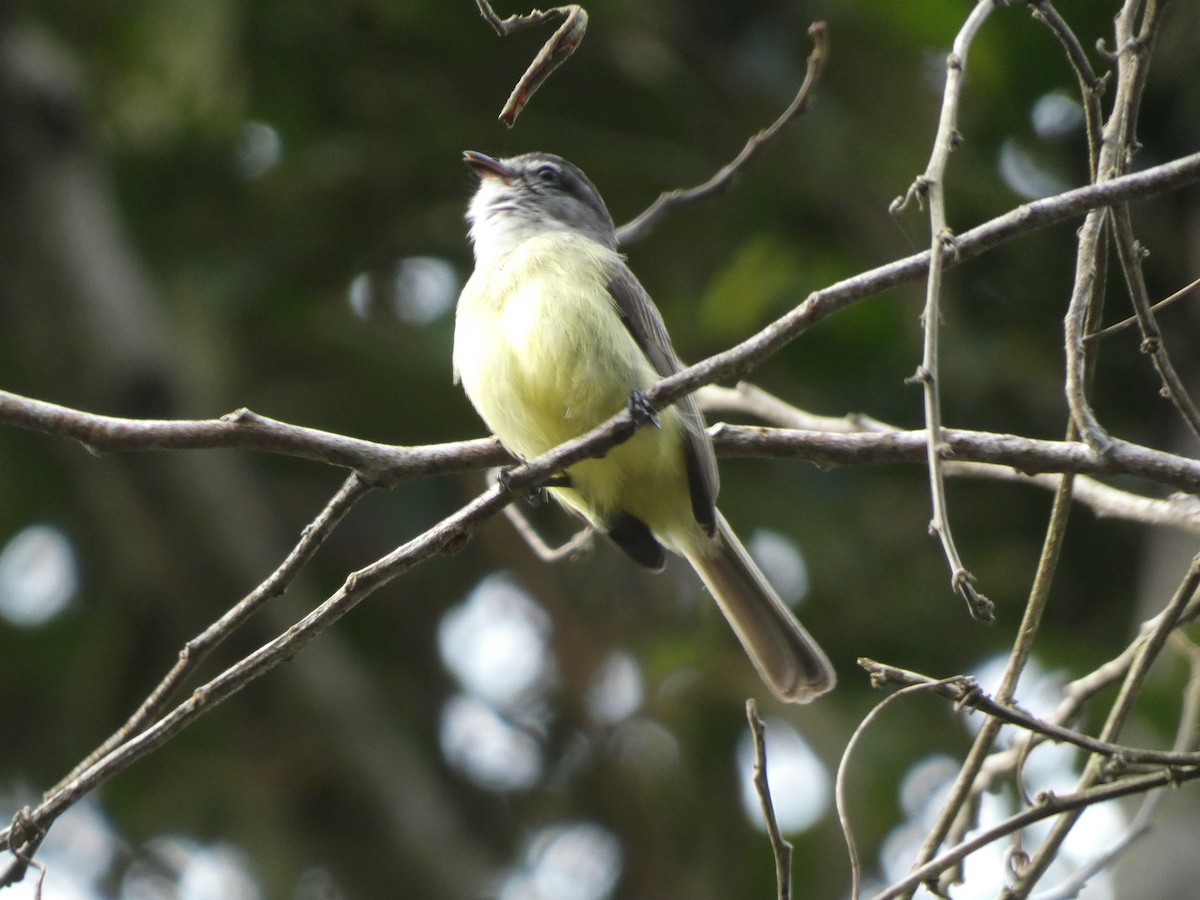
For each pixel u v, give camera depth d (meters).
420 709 13.62
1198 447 10.05
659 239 12.32
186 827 12.84
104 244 12.69
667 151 12.30
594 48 12.09
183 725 5.69
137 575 12.83
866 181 12.10
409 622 13.49
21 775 12.95
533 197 9.22
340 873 12.60
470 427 12.44
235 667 5.74
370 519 13.19
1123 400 11.91
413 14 12.20
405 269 12.95
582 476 7.99
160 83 12.55
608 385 7.71
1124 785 5.71
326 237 12.89
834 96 12.26
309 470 13.23
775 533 12.23
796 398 12.08
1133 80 5.78
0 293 12.56
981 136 12.30
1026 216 5.48
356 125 12.80
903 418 11.93
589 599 12.89
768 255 11.72
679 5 12.67
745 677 12.27
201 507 12.41
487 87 12.47
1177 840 8.62
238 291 12.82
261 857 12.50
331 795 12.59
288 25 12.38
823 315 5.62
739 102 12.30
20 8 12.88
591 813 13.01
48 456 12.99
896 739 11.88
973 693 5.65
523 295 7.89
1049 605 12.13
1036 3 5.85
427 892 12.52
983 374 11.96
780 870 5.48
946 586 12.18
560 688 13.05
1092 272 5.88
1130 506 7.15
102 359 12.27
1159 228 11.75
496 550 12.80
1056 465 5.94
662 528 8.30
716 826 12.46
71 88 12.87
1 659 13.06
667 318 12.13
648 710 12.50
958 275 12.33
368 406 12.54
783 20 12.53
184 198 13.27
